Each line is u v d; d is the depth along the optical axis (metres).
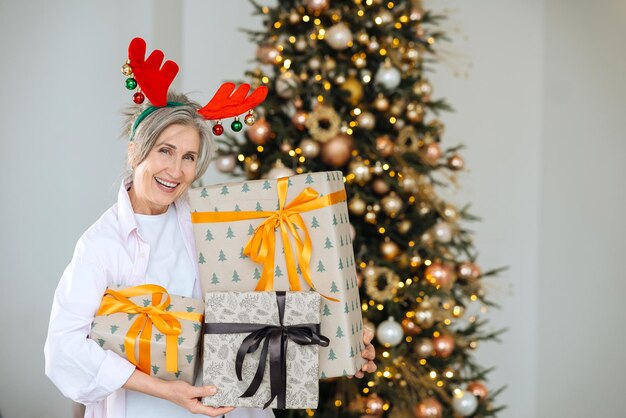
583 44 4.02
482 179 4.13
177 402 1.63
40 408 3.66
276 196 1.69
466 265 3.04
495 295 4.12
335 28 2.70
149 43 3.82
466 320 3.45
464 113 4.12
